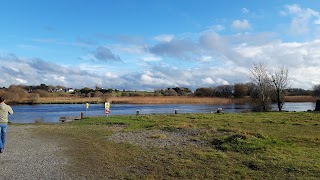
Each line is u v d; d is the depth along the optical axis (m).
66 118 31.30
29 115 45.38
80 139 15.35
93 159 10.38
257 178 7.90
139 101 89.56
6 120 12.04
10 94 84.75
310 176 7.96
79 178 8.07
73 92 124.00
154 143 13.54
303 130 17.45
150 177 8.11
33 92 98.81
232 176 8.12
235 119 24.86
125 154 11.17
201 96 110.00
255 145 11.73
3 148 12.02
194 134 15.88
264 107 43.62
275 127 19.00
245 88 92.38
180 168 9.01
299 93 93.62
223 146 11.92
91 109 61.03
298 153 10.63
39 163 9.85
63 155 11.18
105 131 18.73
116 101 90.19
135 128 19.88
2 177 8.14
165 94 120.38
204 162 9.72
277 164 9.10
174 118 26.77
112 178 8.07
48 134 17.86
